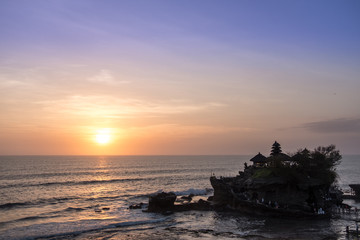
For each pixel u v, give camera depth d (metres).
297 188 66.94
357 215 64.81
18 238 48.81
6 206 75.50
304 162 70.56
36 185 117.56
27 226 55.81
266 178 67.75
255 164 85.19
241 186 74.88
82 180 141.25
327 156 76.19
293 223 58.56
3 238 48.62
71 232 52.28
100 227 55.66
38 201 82.50
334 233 50.72
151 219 62.88
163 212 69.12
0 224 57.41
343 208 67.69
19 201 82.12
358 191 90.31
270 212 63.31
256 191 69.44
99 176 165.75
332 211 68.56
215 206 73.81
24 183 123.06
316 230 53.06
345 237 47.66
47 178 146.38
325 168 73.31
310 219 61.00
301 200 66.31
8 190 103.56
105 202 83.56
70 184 123.75
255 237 49.00
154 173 192.75
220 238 49.06
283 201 66.56
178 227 56.47
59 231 52.78
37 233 51.47
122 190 109.69
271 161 72.62
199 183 136.12
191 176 171.38
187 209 71.94
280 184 66.69
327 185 74.38
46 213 68.12
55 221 60.62
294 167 69.19
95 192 102.81
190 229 55.03
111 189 112.00
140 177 162.12
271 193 67.56
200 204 74.75
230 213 68.56
